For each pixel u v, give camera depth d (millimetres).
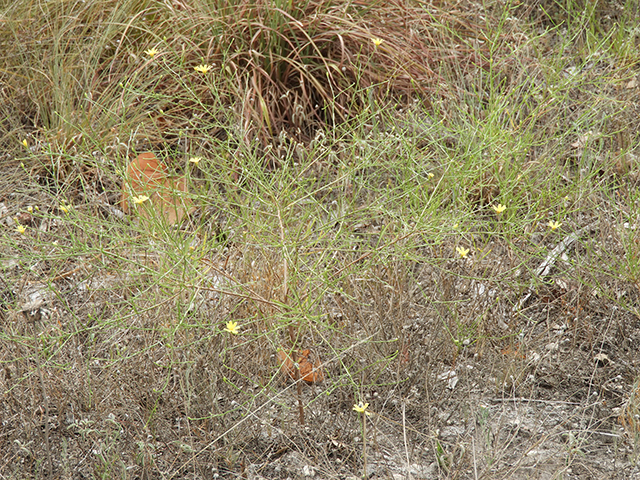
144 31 5363
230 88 5000
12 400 3420
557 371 3693
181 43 5184
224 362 3453
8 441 3344
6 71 5172
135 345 3566
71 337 3420
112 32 5324
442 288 3832
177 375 3432
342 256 3863
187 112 5074
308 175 4617
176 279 3141
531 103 5293
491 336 3725
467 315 3781
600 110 5066
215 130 5035
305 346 3641
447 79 5254
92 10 5438
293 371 3500
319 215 3791
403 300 3709
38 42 5195
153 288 3551
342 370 3566
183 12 5238
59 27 5410
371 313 3736
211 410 3311
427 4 5586
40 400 3471
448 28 5445
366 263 3510
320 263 3424
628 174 4625
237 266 3697
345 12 5191
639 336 3840
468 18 5977
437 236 3500
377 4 5473
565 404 3545
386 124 4898
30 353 3508
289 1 5156
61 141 4801
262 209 3898
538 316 4004
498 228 3994
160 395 3422
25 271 3846
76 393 3459
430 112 5180
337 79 5262
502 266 3994
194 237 3422
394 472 3236
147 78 5086
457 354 3711
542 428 3424
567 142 4988
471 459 3258
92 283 3809
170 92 5027
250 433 3373
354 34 5168
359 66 4996
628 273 3854
